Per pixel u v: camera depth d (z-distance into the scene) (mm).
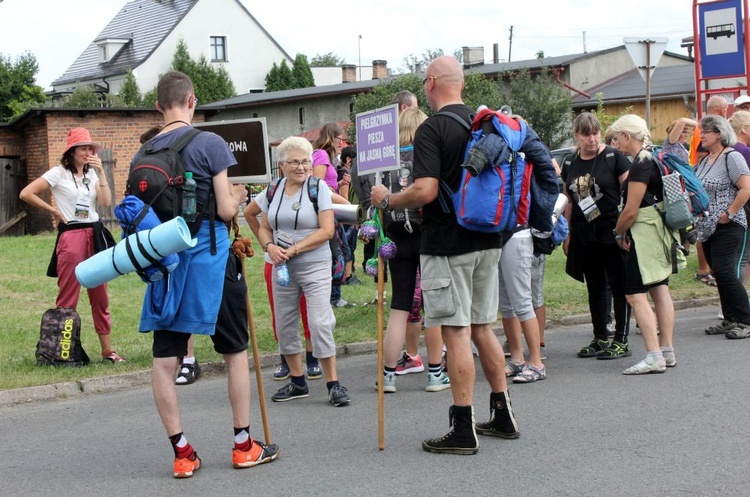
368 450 5520
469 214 5020
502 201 5043
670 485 4738
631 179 7273
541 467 5078
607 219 7770
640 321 7438
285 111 39812
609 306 9125
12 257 14938
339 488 4824
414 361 7777
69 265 7836
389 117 5734
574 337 9312
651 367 7387
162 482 5020
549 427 5891
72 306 7961
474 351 8523
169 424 5039
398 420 6223
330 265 6738
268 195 6840
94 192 8000
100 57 61938
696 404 6363
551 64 34500
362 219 6727
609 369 7668
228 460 5398
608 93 34656
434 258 5219
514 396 6781
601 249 7980
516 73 31438
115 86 59312
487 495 4660
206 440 5848
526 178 5273
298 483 4930
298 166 6637
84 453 5645
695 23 15227
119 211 4707
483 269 5332
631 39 14688
